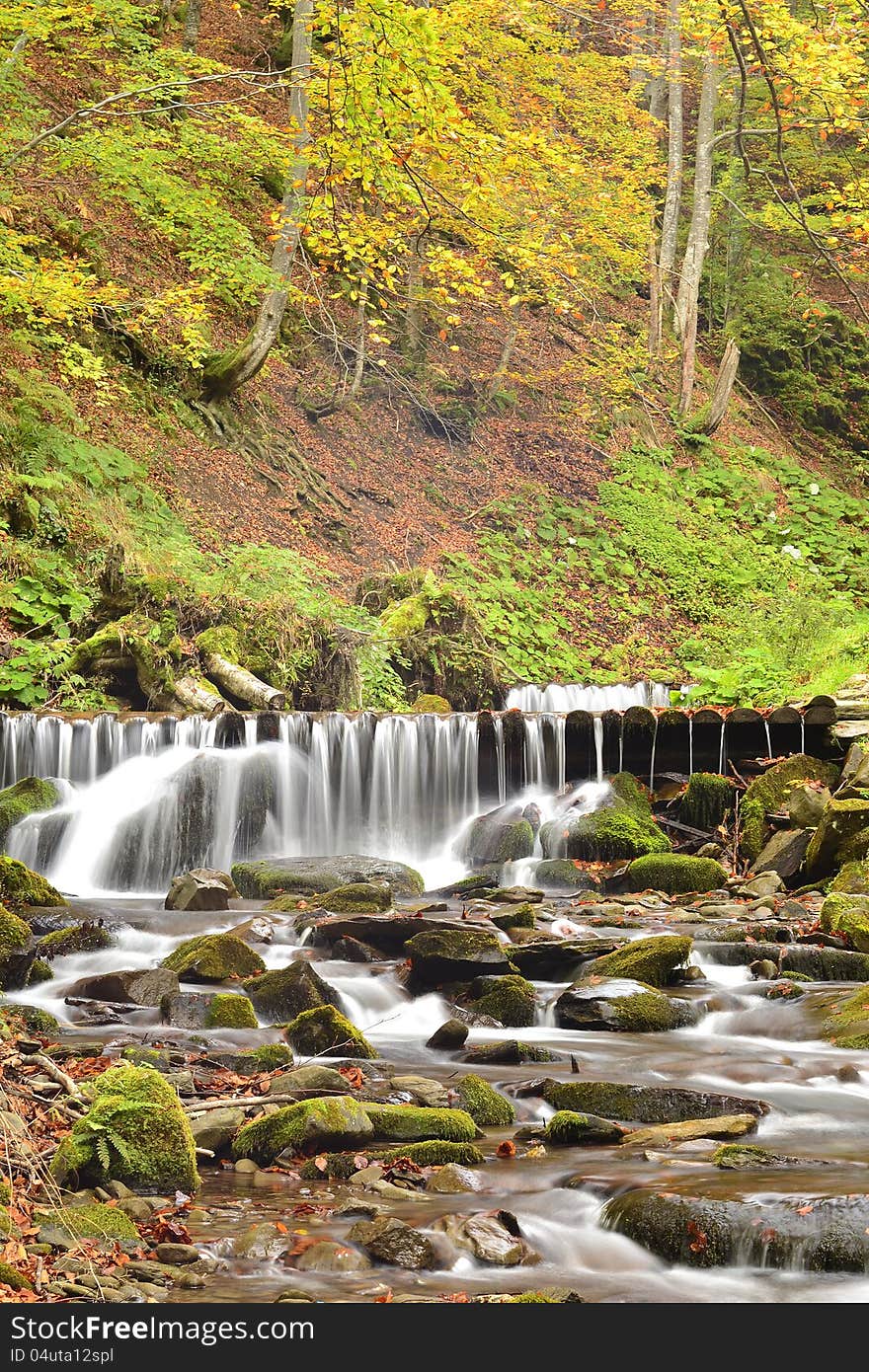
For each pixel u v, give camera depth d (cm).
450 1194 455
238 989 732
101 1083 475
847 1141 513
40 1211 405
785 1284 385
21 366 1725
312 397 2170
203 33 2508
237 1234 412
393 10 752
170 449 1842
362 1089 563
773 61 1179
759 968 807
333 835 1309
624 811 1235
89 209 1961
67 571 1516
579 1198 446
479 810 1362
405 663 1689
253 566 1656
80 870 1181
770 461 2675
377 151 841
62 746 1291
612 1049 664
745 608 2188
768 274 3067
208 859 1231
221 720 1317
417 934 805
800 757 1221
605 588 2170
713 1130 522
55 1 1581
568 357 2602
